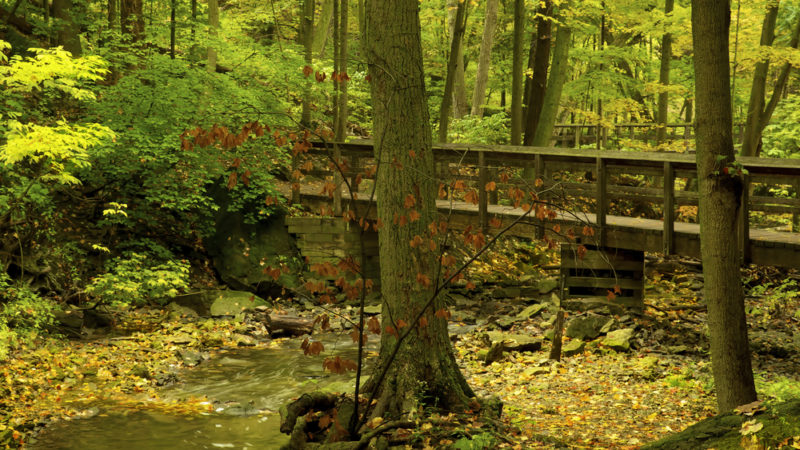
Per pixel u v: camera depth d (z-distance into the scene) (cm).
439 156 1236
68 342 1000
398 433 543
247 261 1348
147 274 1109
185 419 739
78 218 1305
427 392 600
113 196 1352
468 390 627
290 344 1091
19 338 932
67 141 881
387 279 618
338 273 508
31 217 1115
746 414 332
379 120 619
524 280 1359
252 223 1378
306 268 1382
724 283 583
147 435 687
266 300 1340
